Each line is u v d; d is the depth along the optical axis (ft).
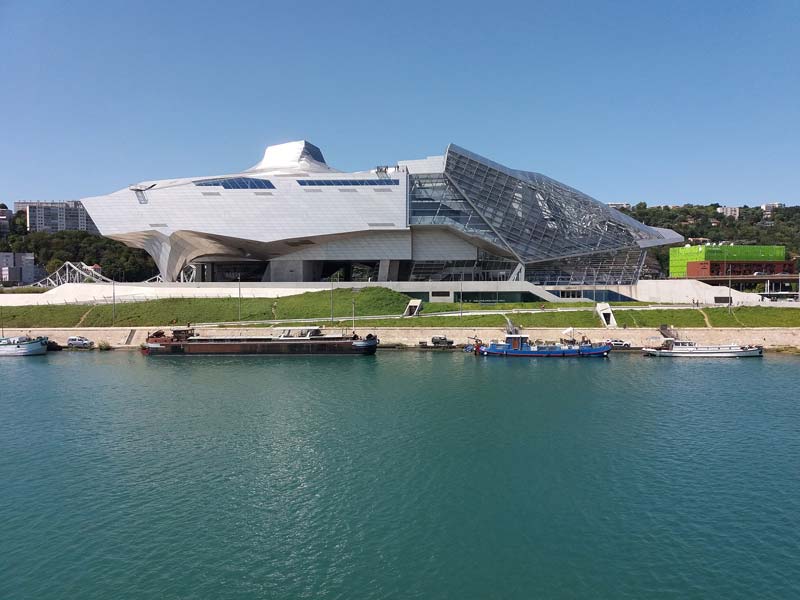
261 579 96.43
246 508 120.47
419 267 434.30
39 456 148.97
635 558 101.96
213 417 181.78
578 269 421.59
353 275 476.95
